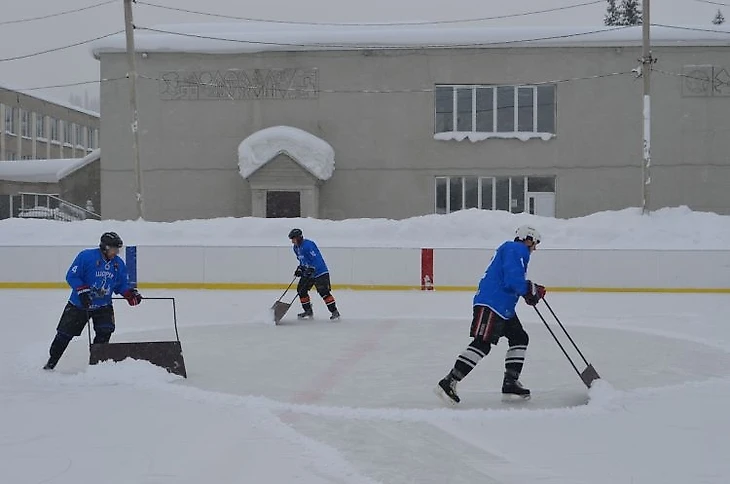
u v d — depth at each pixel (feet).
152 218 84.69
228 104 83.87
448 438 17.93
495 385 24.20
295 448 17.06
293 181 80.23
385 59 83.15
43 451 16.83
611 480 14.97
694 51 82.07
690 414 20.29
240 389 23.41
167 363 25.05
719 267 55.31
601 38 81.87
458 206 84.38
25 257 57.62
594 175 82.69
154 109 84.38
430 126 83.20
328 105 83.41
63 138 198.49
